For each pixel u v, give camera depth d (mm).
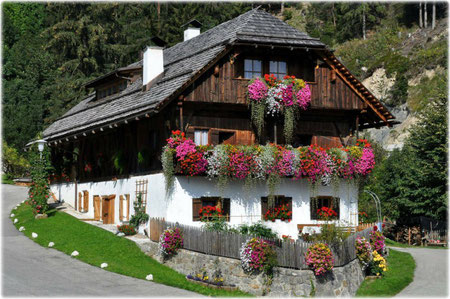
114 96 31688
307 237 22844
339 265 20984
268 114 25328
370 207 41406
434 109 40281
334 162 24750
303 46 25344
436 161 37344
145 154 25031
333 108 26250
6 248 23688
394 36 78188
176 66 27734
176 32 65562
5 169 50781
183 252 21797
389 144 57656
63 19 64562
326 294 20094
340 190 26125
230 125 25594
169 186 23078
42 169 29875
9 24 78688
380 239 25281
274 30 26391
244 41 24281
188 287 19516
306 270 19922
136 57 64938
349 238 22172
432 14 78312
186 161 22625
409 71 63844
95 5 64500
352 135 27938
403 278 24281
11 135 58750
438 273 25438
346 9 87062
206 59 24516
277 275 20031
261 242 20094
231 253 20453
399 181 40125
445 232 39219
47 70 65938
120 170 27500
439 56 63375
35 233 26094
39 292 17547
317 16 95000
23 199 37719
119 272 20594
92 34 63438
